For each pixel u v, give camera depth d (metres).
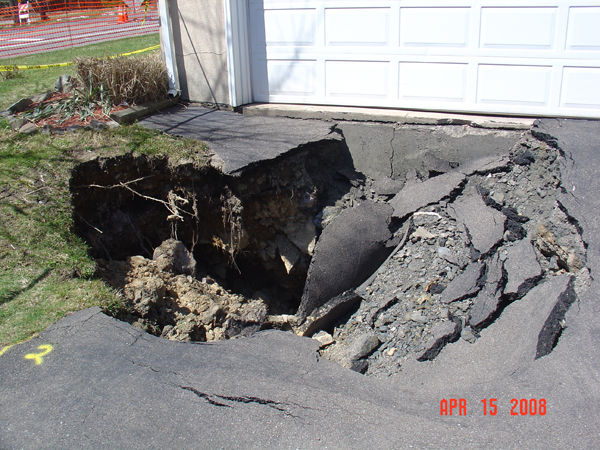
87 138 6.52
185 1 7.50
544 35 6.13
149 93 7.63
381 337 5.26
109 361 3.90
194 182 6.34
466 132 6.43
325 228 6.13
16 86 8.95
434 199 6.02
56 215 5.50
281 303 7.04
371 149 6.98
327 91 7.41
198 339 5.33
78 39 14.11
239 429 3.34
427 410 3.53
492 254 5.18
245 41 7.57
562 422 3.26
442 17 6.51
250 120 7.33
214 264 6.95
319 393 3.64
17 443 3.26
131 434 3.31
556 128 5.95
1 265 4.91
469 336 4.59
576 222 4.71
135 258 5.75
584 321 4.00
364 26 6.93
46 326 4.25
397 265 5.77
